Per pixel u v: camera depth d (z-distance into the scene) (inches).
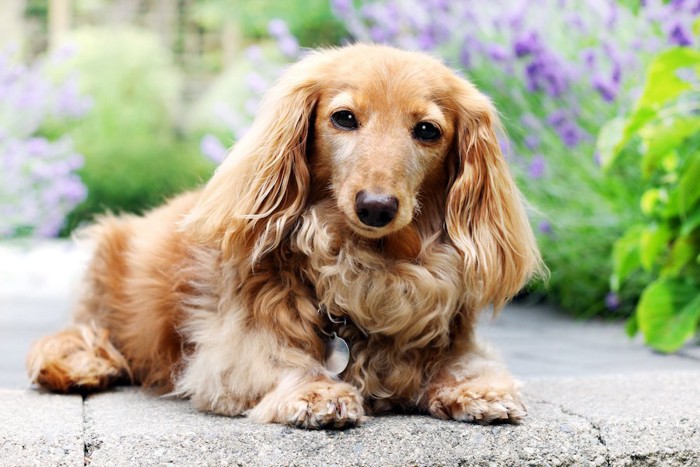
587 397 46.0
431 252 44.4
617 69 68.1
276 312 43.4
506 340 66.0
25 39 186.7
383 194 41.5
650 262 60.2
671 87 56.4
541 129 76.9
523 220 46.0
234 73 179.0
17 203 104.9
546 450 41.3
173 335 46.4
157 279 47.2
